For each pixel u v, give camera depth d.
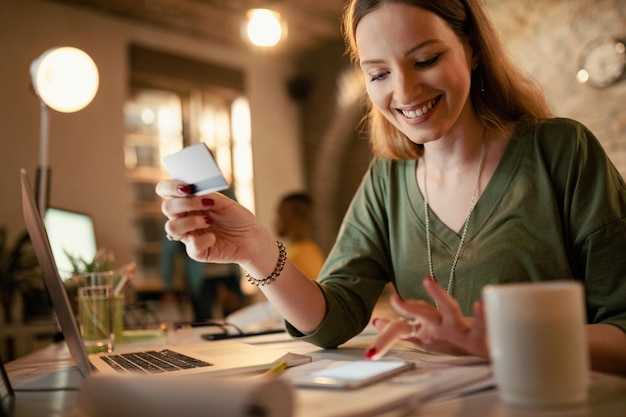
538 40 3.59
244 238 0.89
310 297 0.95
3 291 2.99
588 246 0.88
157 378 0.48
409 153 1.09
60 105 1.90
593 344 0.71
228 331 1.38
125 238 3.99
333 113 5.04
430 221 1.05
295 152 5.17
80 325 1.16
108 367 0.82
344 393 0.57
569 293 0.49
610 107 3.34
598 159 0.93
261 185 4.90
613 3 3.33
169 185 0.80
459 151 1.01
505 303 0.50
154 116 4.46
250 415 0.42
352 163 5.23
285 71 5.18
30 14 3.76
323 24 4.61
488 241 0.97
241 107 4.90
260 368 0.74
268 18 3.39
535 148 0.97
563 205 0.94
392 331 0.66
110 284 1.21
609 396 0.52
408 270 1.06
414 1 0.88
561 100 3.51
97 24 4.05
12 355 2.79
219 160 4.78
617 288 0.85
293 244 3.02
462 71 0.92
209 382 0.45
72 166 3.81
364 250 1.10
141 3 4.05
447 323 0.64
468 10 0.97
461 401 0.54
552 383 0.48
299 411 0.50
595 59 3.38
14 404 0.67
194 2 4.07
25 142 3.64
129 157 4.27
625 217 0.88
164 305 4.11
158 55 4.32
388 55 0.90
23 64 3.69
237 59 4.86
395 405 0.51
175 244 3.94
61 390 0.74
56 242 1.52
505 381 0.50
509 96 1.02
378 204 1.13
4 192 3.52
